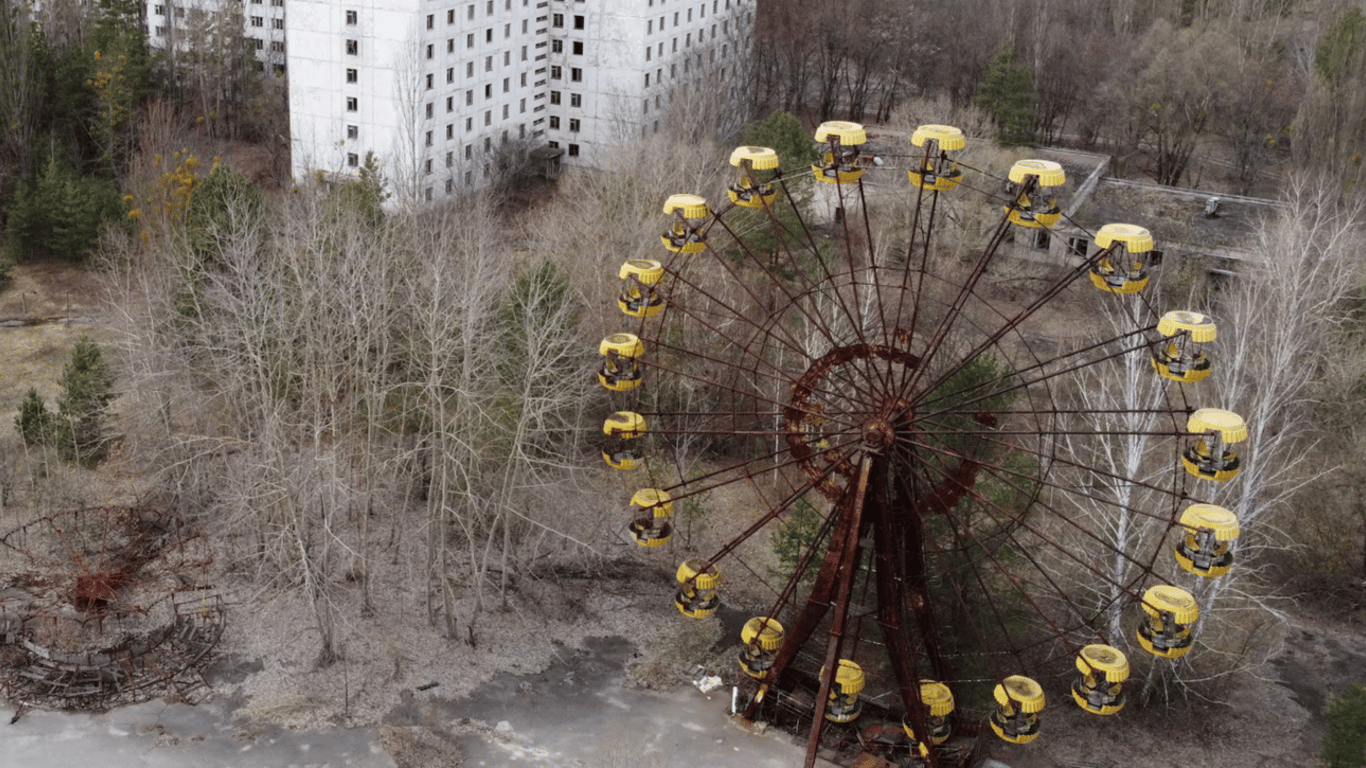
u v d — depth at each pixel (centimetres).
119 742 5400
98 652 5756
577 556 6906
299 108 11556
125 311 6888
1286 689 6153
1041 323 9450
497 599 6519
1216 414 4800
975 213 10038
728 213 8769
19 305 9394
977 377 5688
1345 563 6906
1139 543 6159
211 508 6619
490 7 11806
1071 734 5791
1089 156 12119
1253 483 6022
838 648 5038
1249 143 12531
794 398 5362
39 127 11656
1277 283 7306
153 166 10006
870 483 5153
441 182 11788
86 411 7250
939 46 14600
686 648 6253
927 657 5653
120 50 11994
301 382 6838
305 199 8494
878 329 7256
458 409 6106
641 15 12381
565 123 13100
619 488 7519
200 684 5778
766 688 5647
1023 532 6600
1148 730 5844
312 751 5431
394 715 5678
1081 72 13700
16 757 5266
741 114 12975
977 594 5675
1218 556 4791
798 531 5934
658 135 10700
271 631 6144
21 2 13762
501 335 6762
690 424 7650
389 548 6862
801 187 9519
